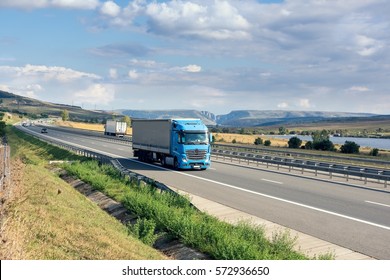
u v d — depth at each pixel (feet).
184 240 43.45
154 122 121.08
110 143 235.20
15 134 319.27
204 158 108.58
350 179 95.35
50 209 46.11
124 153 166.81
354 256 38.17
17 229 33.68
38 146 202.49
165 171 106.32
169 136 111.86
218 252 37.63
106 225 48.37
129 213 59.82
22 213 40.52
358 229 47.80
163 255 41.52
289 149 197.88
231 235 42.39
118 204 65.98
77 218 45.73
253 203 63.21
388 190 78.69
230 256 35.99
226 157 153.99
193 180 89.25
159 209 53.62
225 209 58.80
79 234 38.65
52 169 117.50
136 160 137.90
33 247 31.99
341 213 56.39
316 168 99.71
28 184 61.67
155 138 120.57
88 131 401.49
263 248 39.68
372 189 79.82
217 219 50.47
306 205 61.98
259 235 42.93
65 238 36.40
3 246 29.04
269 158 120.47
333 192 74.84
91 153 126.00
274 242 40.91
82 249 34.60
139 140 133.18
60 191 59.72
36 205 46.85
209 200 65.31
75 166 104.58
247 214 55.72
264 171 109.19
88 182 86.33
